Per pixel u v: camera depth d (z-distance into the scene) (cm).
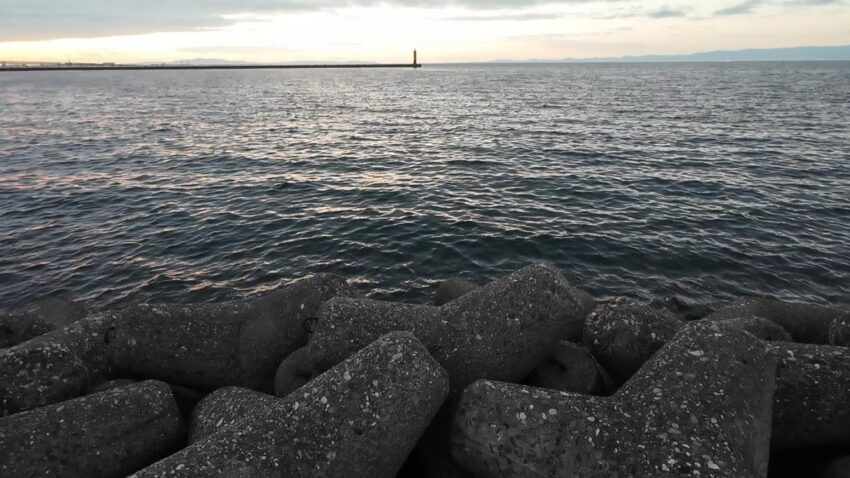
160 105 5650
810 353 433
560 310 469
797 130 3144
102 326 576
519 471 355
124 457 419
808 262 1175
